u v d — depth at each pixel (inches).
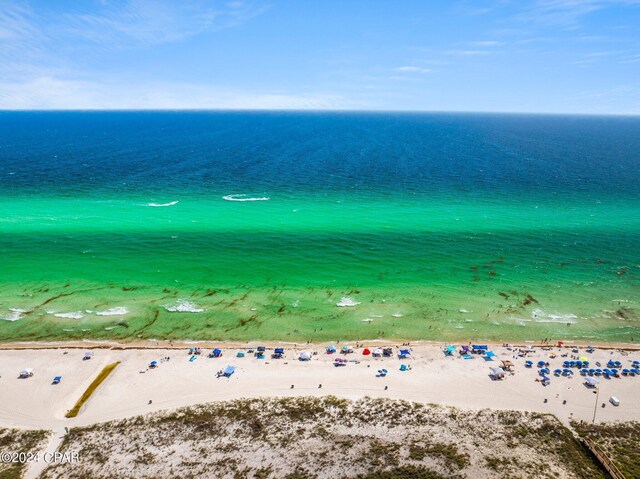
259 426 2121.1
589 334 3021.7
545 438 2074.3
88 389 2386.8
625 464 1911.9
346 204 6058.1
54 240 4520.2
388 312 3248.0
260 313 3213.6
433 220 5388.8
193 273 3833.7
